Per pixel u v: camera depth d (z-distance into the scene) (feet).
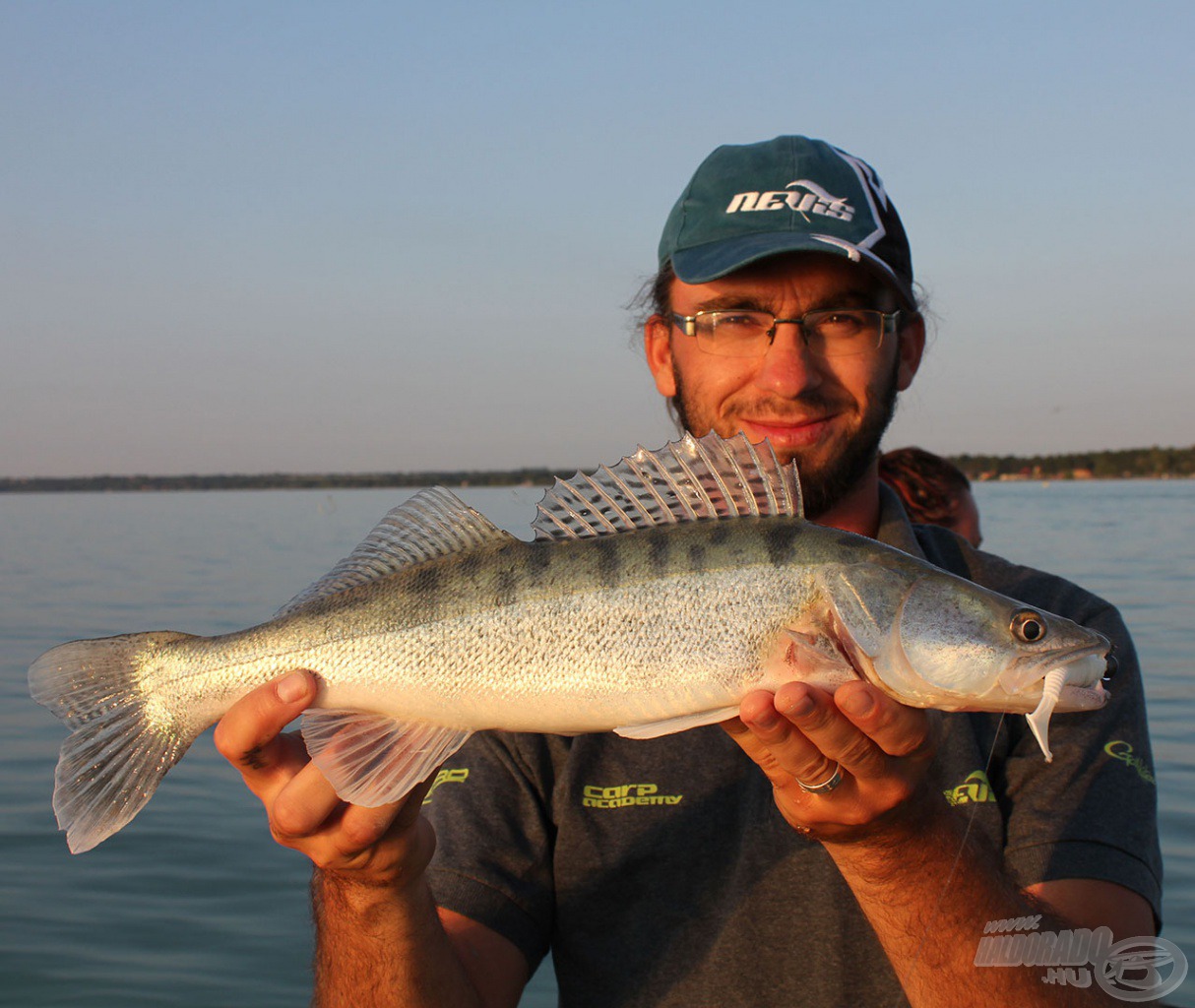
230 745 2.30
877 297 2.87
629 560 2.54
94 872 4.94
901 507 2.94
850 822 2.21
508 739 2.70
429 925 2.36
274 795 2.39
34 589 15.16
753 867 2.53
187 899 4.72
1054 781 2.56
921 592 2.52
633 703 2.50
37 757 6.46
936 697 2.50
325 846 2.26
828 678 2.47
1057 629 2.49
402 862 2.27
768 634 2.49
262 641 2.56
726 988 2.48
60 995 3.97
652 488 2.61
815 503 2.87
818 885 2.50
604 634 2.51
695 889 2.56
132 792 2.54
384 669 2.53
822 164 2.95
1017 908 2.28
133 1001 3.96
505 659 2.52
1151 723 6.86
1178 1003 3.69
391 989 2.34
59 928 4.45
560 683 2.51
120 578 16.66
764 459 2.59
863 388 2.85
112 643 2.58
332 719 2.54
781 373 2.80
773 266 2.83
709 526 2.57
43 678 2.54
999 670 2.47
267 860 5.09
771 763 2.29
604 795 2.64
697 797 2.62
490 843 2.61
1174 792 5.50
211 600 13.60
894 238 2.99
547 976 4.45
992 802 2.55
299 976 4.15
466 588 2.56
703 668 2.49
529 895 2.59
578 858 2.61
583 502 2.60
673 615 2.50
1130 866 2.44
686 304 2.95
